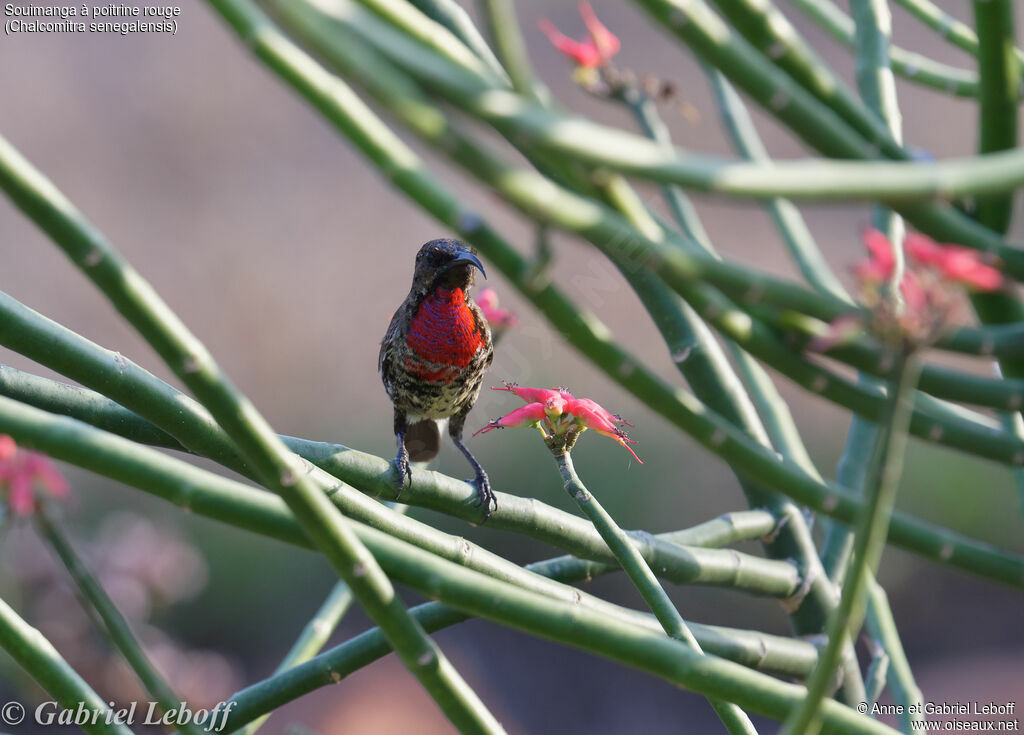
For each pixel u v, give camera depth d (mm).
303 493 4617
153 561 5809
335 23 4004
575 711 8859
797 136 5297
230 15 4129
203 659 5844
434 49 4758
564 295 4676
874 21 5414
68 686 5305
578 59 5398
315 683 5348
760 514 5430
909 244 4074
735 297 4676
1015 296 5324
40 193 4168
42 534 5301
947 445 5312
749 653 5391
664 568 5387
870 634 5430
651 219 5121
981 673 8281
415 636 4926
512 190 4055
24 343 5305
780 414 5461
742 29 5305
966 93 5438
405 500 5371
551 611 4938
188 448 5352
